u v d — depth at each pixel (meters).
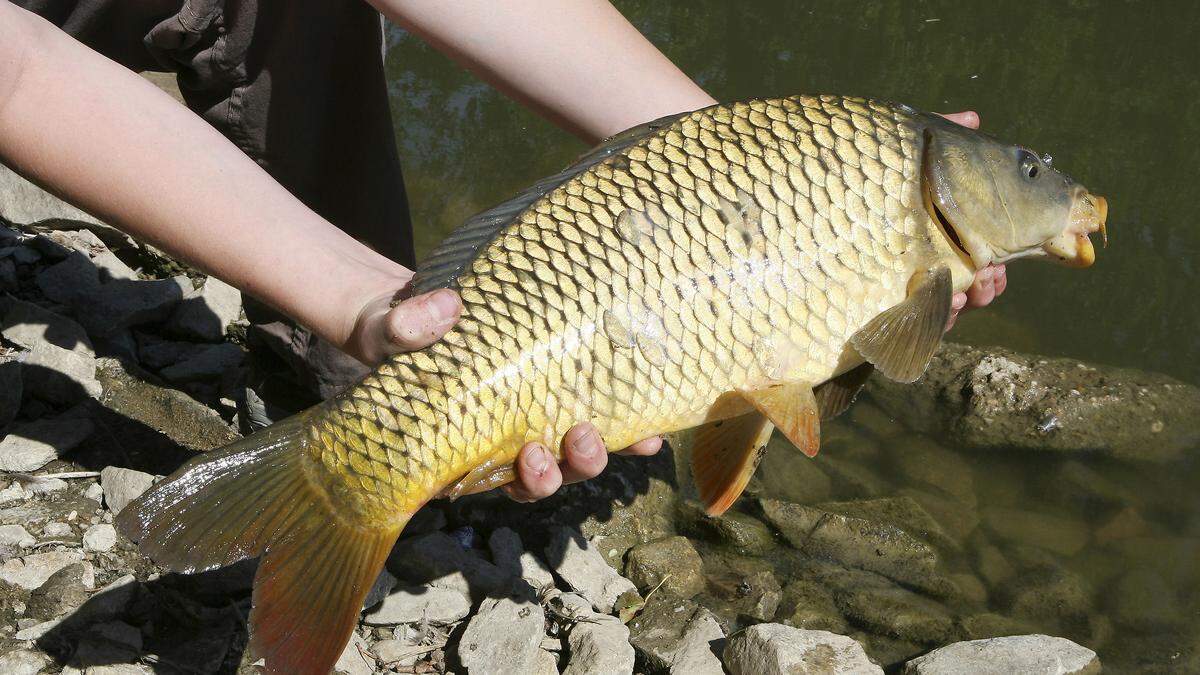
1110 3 2.24
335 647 0.80
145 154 0.83
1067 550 1.22
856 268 0.88
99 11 1.05
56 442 1.12
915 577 1.17
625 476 1.21
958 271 0.92
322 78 1.04
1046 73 2.04
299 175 1.07
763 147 0.87
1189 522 1.25
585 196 0.85
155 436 1.16
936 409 1.34
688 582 1.14
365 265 0.87
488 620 1.04
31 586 1.02
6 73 0.81
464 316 0.83
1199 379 1.44
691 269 0.85
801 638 1.04
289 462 0.82
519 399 0.83
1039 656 1.07
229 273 0.85
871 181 0.88
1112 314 1.55
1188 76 2.05
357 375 1.09
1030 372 1.35
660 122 0.89
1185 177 1.81
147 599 1.02
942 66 2.04
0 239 1.31
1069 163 1.82
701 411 0.87
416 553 1.08
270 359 1.13
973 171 0.91
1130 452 1.31
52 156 0.82
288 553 0.81
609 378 0.84
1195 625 1.15
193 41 1.02
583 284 0.84
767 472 1.26
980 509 1.25
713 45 2.06
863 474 1.28
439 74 1.98
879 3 2.24
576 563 1.12
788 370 0.88
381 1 0.95
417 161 1.76
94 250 1.33
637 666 1.07
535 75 0.97
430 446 0.82
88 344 1.22
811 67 2.01
